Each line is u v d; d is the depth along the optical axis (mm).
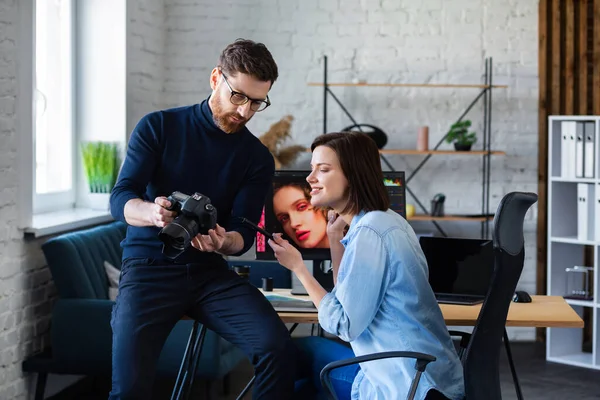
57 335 4000
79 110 5258
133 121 5398
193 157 3020
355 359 2408
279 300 3148
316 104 6039
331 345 3047
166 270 2926
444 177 6062
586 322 6020
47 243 4070
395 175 3625
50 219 4496
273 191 3510
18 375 3992
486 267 3295
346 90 6020
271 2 6004
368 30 6000
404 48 5996
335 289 2619
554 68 5926
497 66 6000
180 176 3018
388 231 2471
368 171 2561
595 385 4902
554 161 5523
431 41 5996
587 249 5898
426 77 6000
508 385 4867
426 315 2492
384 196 2586
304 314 3049
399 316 2467
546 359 5488
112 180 5082
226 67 2871
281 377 2818
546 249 6012
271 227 3500
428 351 2471
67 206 5129
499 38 5992
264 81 2865
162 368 4082
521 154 6047
